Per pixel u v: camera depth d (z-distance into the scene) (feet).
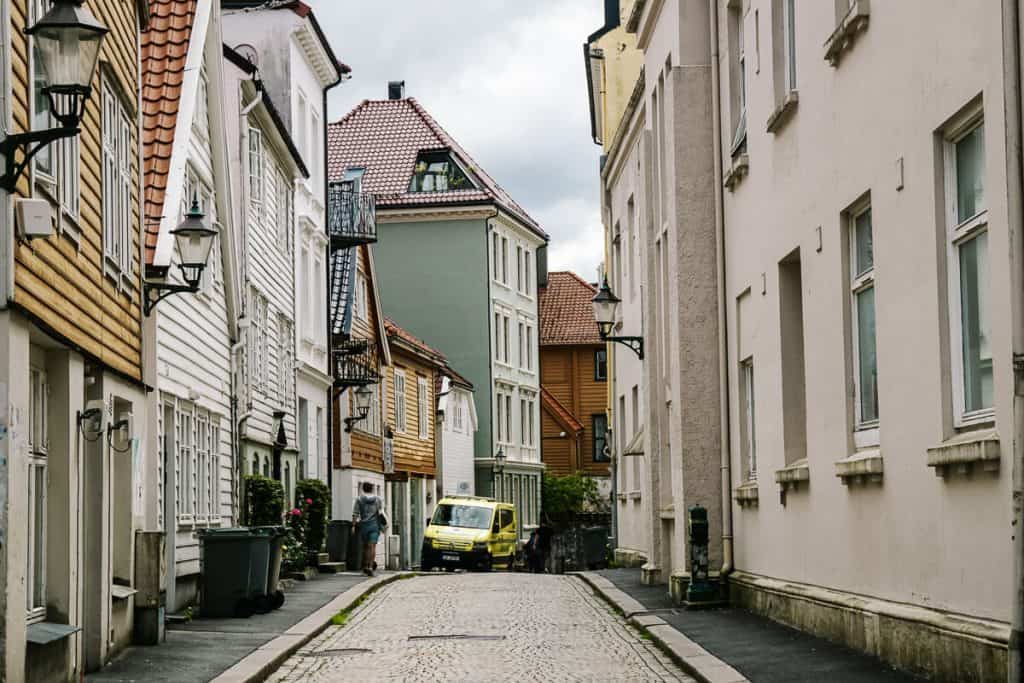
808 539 51.75
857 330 46.11
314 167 133.49
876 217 41.81
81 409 43.55
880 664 41.19
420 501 185.57
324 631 62.54
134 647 52.80
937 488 37.04
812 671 40.86
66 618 41.52
